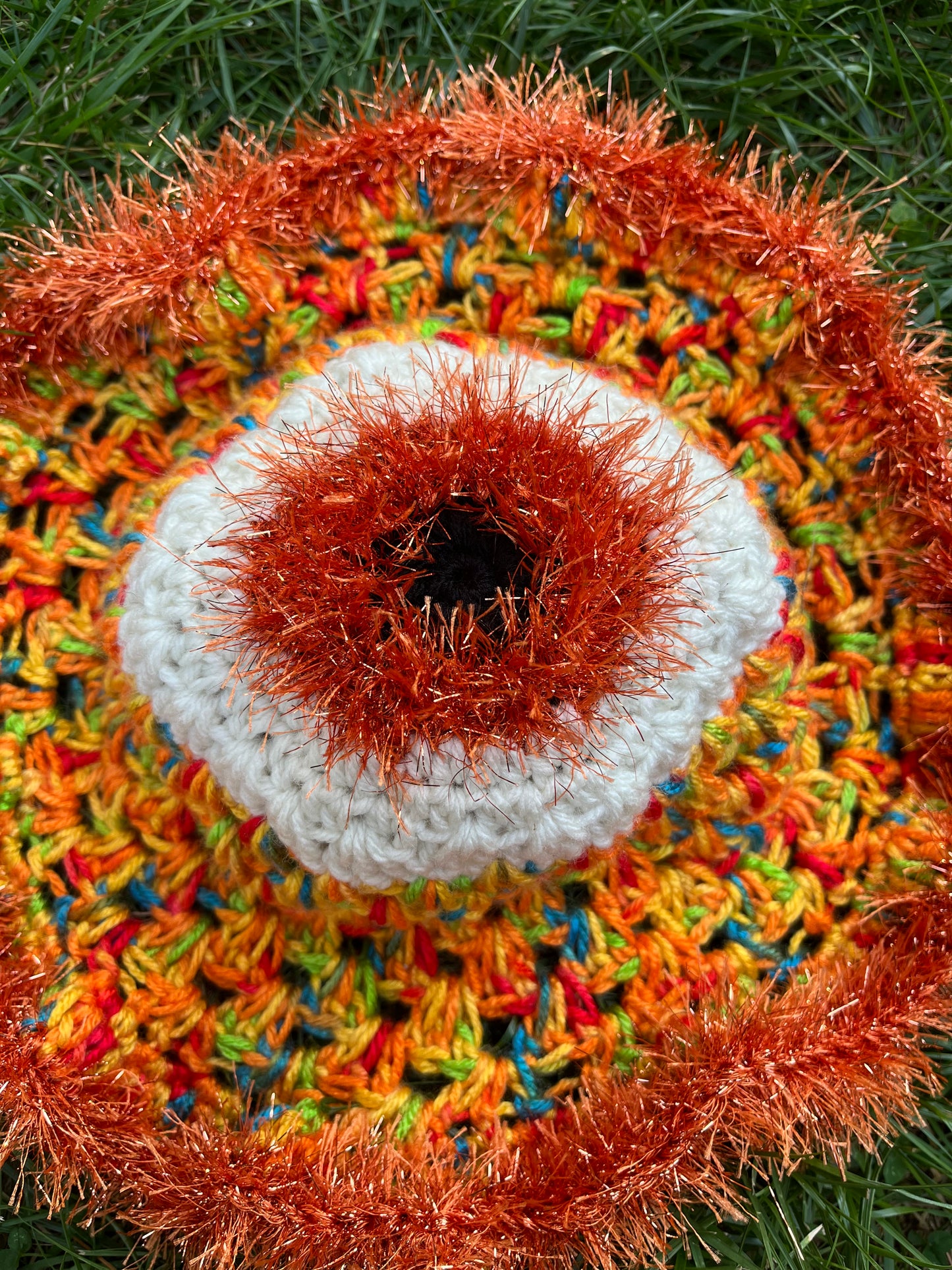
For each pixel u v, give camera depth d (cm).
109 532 54
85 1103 49
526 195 54
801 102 66
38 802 52
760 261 54
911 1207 58
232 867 51
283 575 47
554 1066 51
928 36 65
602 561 47
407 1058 52
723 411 55
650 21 64
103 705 52
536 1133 51
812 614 54
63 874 52
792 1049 50
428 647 47
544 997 52
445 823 48
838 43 65
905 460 53
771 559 52
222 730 49
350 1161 50
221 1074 51
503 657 47
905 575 54
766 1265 57
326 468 48
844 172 65
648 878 52
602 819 49
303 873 50
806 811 53
